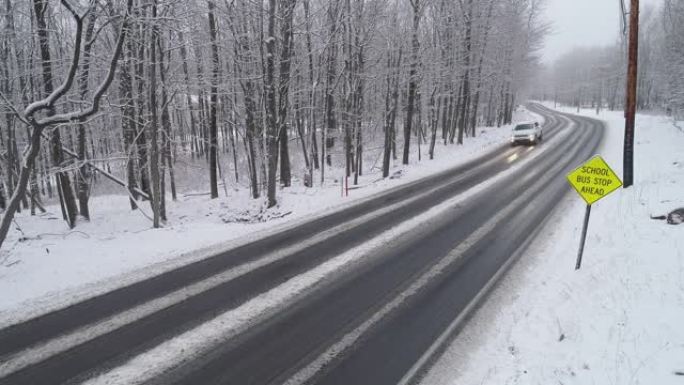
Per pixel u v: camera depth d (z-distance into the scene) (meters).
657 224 8.54
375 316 6.42
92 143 23.67
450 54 26.56
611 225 9.49
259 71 17.95
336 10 17.44
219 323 6.20
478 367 5.12
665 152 19.06
